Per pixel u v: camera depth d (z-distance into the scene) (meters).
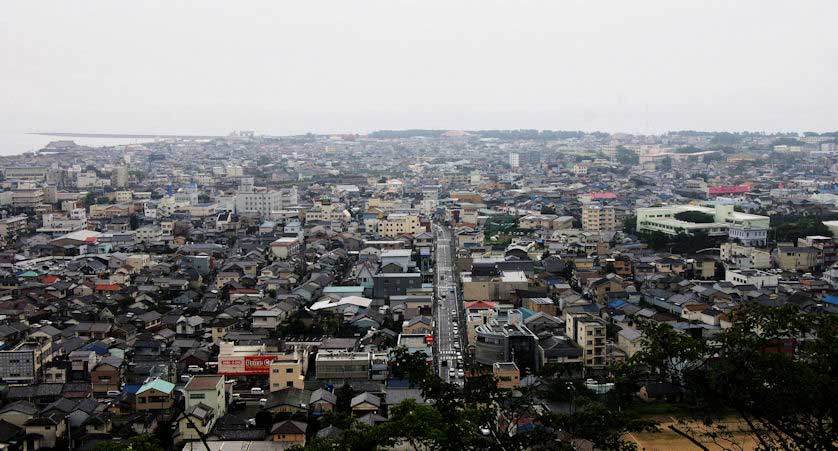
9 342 117.69
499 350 109.56
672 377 41.19
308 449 63.84
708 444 76.44
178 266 183.25
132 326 128.75
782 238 198.62
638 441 78.69
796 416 36.59
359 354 106.81
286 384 100.00
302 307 142.75
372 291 160.88
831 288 148.25
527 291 147.00
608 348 112.12
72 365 106.12
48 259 194.75
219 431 85.88
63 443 86.31
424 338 117.56
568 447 46.94
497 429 52.03
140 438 73.06
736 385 37.06
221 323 129.88
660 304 140.50
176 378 106.50
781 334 39.47
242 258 190.50
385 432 59.81
